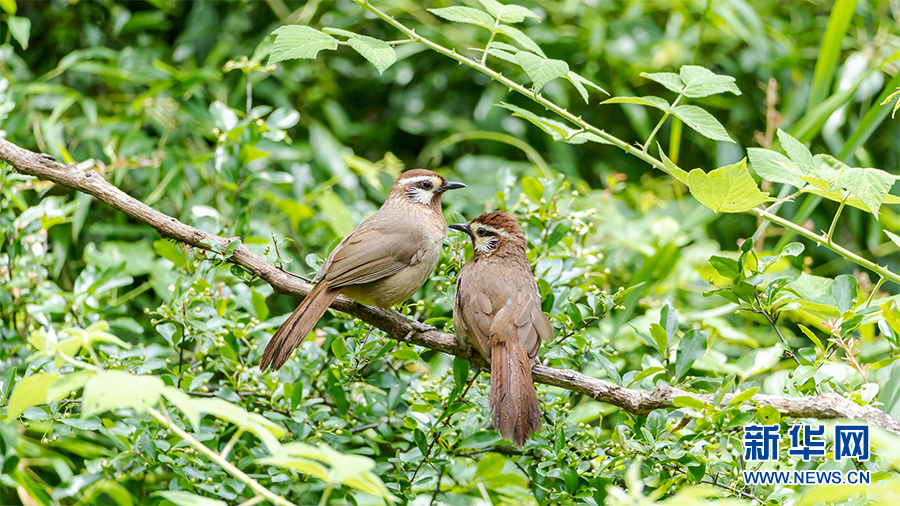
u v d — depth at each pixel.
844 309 8.45
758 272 8.63
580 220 10.49
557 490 8.61
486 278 9.24
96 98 15.12
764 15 15.88
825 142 15.23
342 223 12.69
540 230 10.63
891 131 15.23
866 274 12.30
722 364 10.23
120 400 4.93
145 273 12.48
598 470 8.05
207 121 13.62
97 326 5.91
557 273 9.87
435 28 15.78
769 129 13.27
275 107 15.49
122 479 9.74
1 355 10.05
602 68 15.90
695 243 13.65
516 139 14.50
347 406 9.29
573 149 16.28
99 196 8.62
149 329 12.66
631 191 14.89
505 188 11.07
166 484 10.55
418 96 16.59
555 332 9.52
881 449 7.54
